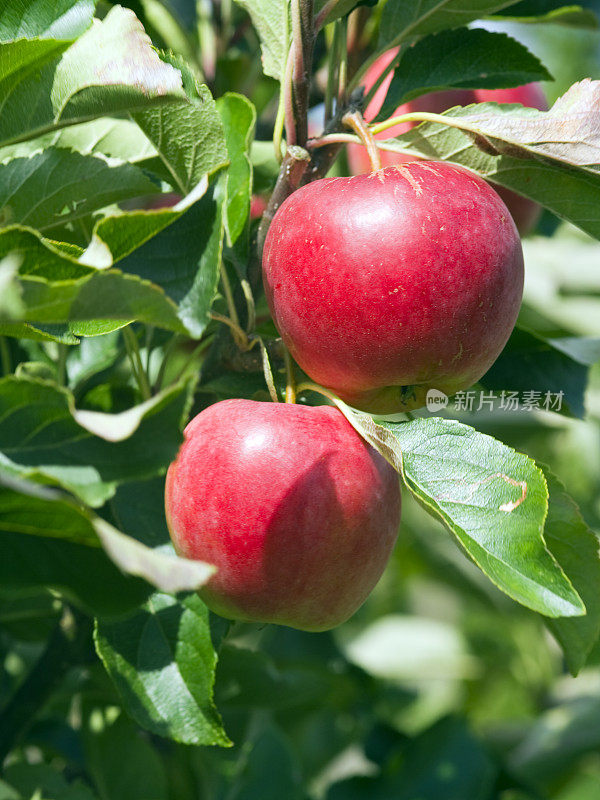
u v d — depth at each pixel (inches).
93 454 39.4
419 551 76.8
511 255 41.9
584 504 72.8
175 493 42.0
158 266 41.0
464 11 44.4
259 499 41.4
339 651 58.5
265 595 41.8
